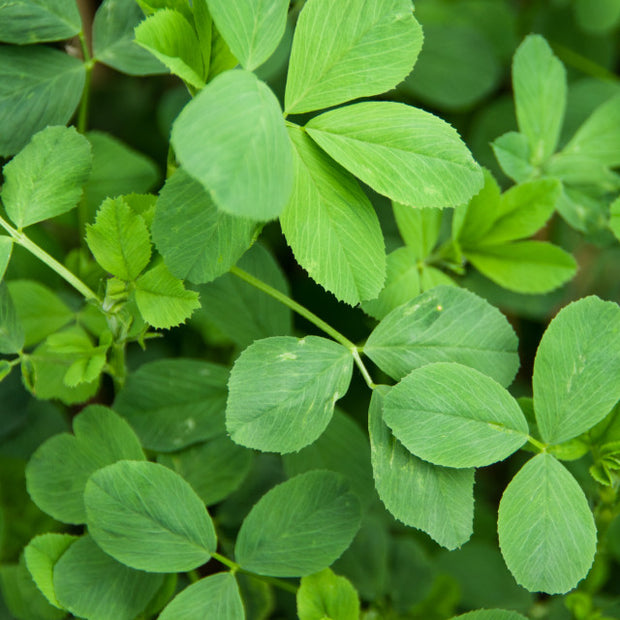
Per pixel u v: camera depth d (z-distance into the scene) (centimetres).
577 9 57
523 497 45
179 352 53
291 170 43
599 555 49
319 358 46
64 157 46
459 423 45
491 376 46
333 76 45
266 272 50
